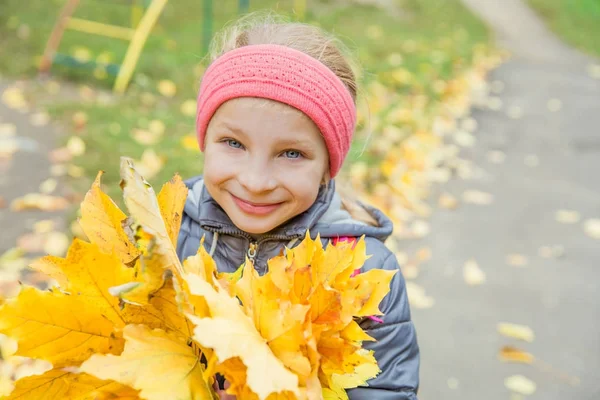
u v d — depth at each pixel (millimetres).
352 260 956
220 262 1358
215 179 1193
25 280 2602
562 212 4004
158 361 836
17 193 3252
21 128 3975
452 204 3938
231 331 787
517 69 7750
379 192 3715
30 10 6469
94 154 3637
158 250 807
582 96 6703
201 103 1240
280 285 898
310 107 1152
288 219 1293
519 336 2816
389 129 4598
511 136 5340
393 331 1304
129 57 5023
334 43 1377
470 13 10859
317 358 813
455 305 3012
